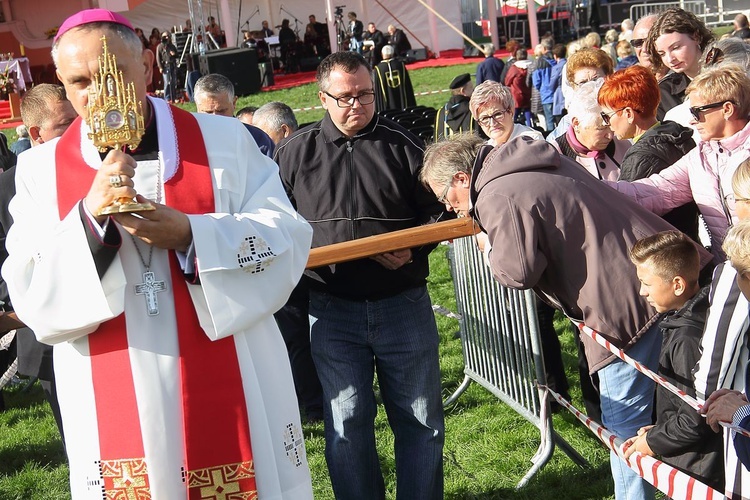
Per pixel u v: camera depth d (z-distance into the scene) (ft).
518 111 47.50
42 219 7.91
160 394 7.70
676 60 15.56
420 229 10.11
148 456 7.66
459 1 93.35
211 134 8.32
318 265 9.83
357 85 10.84
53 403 11.78
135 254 7.73
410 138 11.26
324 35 89.61
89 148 8.08
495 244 9.73
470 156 10.48
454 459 14.11
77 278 7.29
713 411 7.69
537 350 12.80
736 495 7.72
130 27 7.53
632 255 9.53
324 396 11.02
